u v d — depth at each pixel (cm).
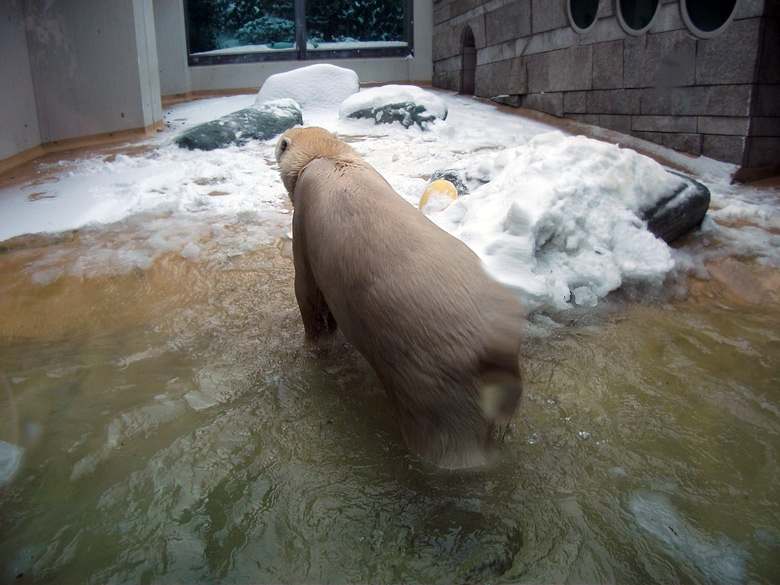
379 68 1625
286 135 318
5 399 302
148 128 1020
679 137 800
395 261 207
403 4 1611
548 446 250
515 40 1178
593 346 338
